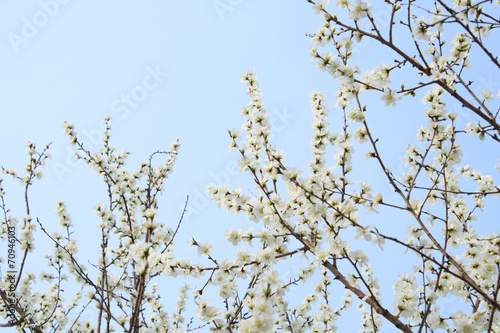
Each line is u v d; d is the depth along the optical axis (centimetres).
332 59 373
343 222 360
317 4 362
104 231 619
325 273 506
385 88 356
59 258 588
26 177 622
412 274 354
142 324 477
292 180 369
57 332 575
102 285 441
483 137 351
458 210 383
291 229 371
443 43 383
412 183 345
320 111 439
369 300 314
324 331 495
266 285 239
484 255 351
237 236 363
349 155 402
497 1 380
